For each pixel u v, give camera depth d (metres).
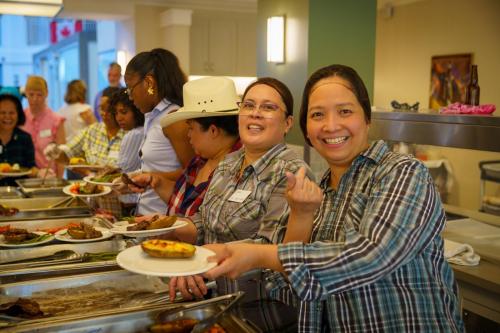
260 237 1.55
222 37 7.76
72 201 2.93
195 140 2.03
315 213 1.35
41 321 1.35
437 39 5.64
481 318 1.93
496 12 4.92
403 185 1.11
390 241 1.04
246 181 1.71
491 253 2.04
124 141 3.05
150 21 7.13
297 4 4.10
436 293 1.16
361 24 4.14
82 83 6.04
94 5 6.85
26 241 2.08
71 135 5.90
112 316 1.37
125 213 3.03
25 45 11.40
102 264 1.79
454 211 2.65
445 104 5.57
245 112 1.71
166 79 2.46
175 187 2.23
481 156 4.42
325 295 1.05
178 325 1.36
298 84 4.13
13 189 3.42
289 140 4.23
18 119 4.11
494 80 4.98
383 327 1.14
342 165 1.31
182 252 1.17
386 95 6.48
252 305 1.56
